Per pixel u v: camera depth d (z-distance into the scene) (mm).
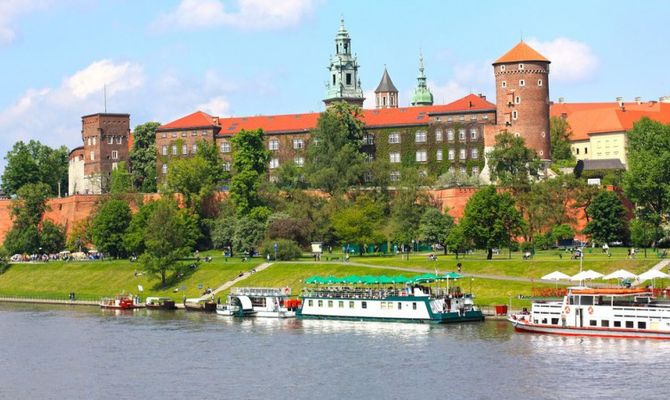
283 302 199125
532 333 165500
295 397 130250
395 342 161375
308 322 188625
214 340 169875
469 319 179875
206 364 150250
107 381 142125
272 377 140500
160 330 183250
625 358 143875
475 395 128375
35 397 135000
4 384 142125
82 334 180875
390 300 183875
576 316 162375
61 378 144875
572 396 126250
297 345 162125
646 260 198000
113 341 172000
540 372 137625
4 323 198375
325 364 147125
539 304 166125
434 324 178250
